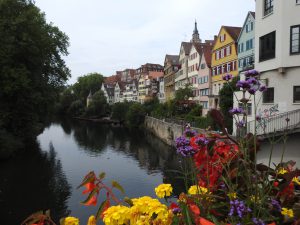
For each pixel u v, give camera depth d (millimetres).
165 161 33375
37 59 33312
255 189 2029
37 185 24016
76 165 31531
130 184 24906
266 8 18828
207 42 61500
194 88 51562
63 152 38906
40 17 37688
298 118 16000
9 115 32719
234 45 40469
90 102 99812
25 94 32219
